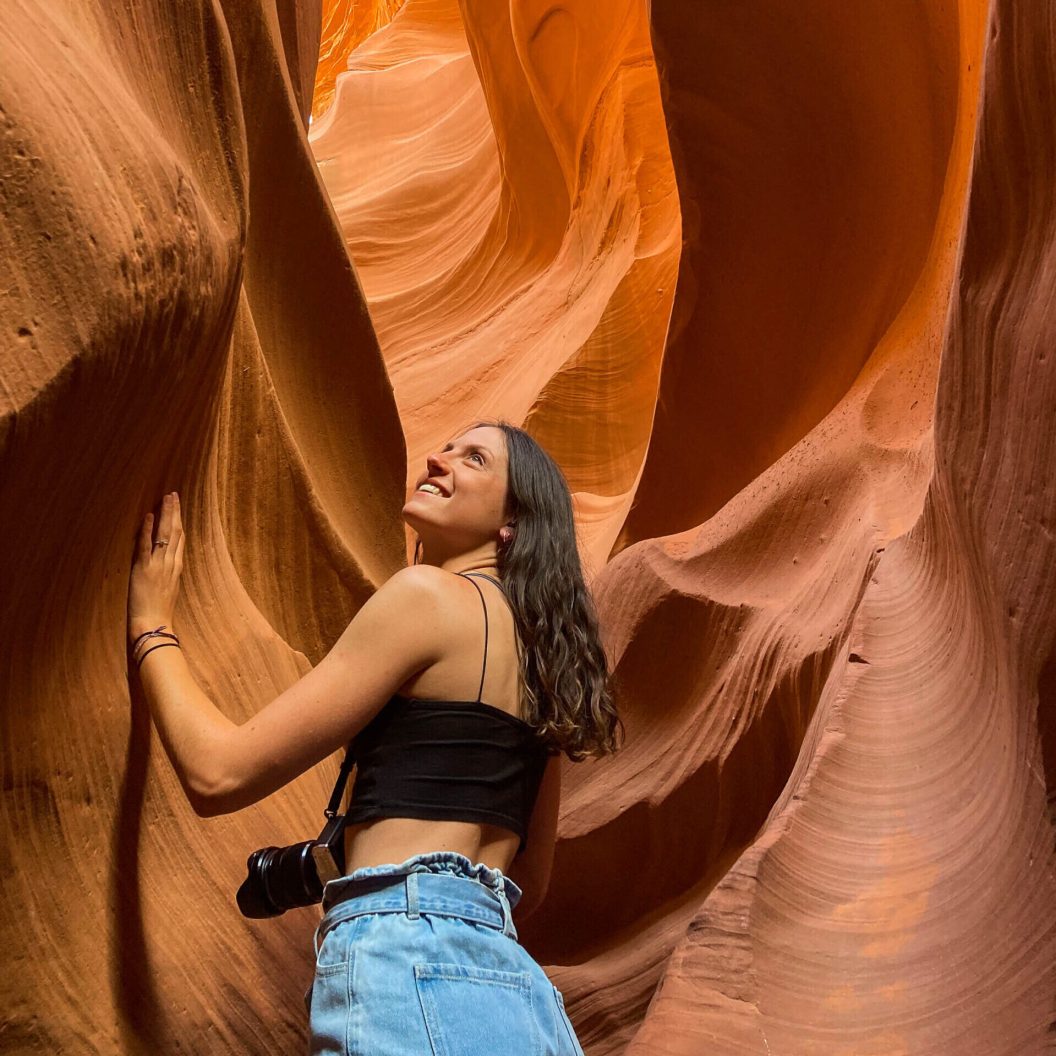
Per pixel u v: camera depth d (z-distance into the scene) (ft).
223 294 4.84
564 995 9.80
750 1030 6.42
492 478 5.07
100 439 4.11
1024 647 5.99
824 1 11.32
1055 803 5.97
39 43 3.93
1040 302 6.02
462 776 4.40
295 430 8.45
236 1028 5.21
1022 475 6.10
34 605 4.16
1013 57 6.09
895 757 7.82
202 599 5.92
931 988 6.29
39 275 3.66
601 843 10.80
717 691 10.84
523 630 4.76
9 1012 4.28
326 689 4.36
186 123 5.07
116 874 4.84
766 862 7.29
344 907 4.16
